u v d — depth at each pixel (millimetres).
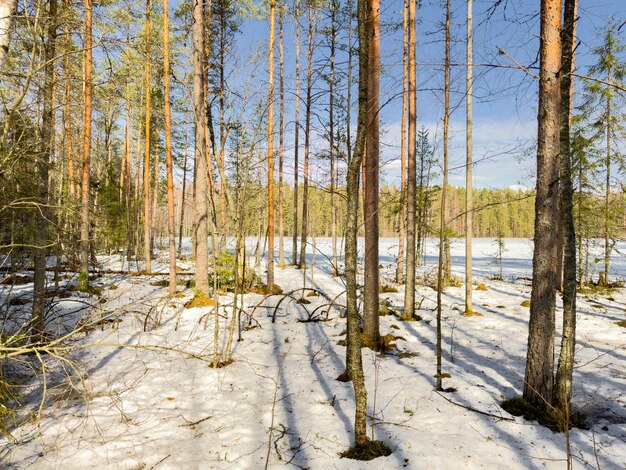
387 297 13414
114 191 18688
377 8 7348
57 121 6652
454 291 15125
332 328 9102
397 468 3680
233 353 7242
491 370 6441
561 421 4371
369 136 7473
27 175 5660
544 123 4742
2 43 4367
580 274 14898
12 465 3760
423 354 7328
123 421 4668
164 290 13312
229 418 4758
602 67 13219
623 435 4246
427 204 16656
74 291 11633
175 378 6023
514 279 19297
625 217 15000
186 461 3842
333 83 15586
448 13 9281
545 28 4688
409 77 9852
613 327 9352
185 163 25703
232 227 7961
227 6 14039
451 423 4555
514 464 3727
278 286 14203
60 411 4887
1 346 3729
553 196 4715
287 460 3852
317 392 5508
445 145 5711
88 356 6934
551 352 4746
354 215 4266
